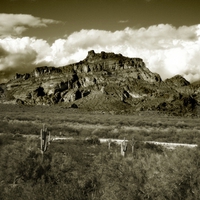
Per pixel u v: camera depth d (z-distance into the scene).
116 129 60.47
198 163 15.42
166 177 13.80
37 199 12.96
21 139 36.78
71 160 20.09
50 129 54.28
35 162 17.14
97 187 14.67
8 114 104.62
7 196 13.45
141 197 12.97
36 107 167.12
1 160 18.09
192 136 51.00
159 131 57.41
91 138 38.66
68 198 13.17
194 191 13.36
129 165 15.74
